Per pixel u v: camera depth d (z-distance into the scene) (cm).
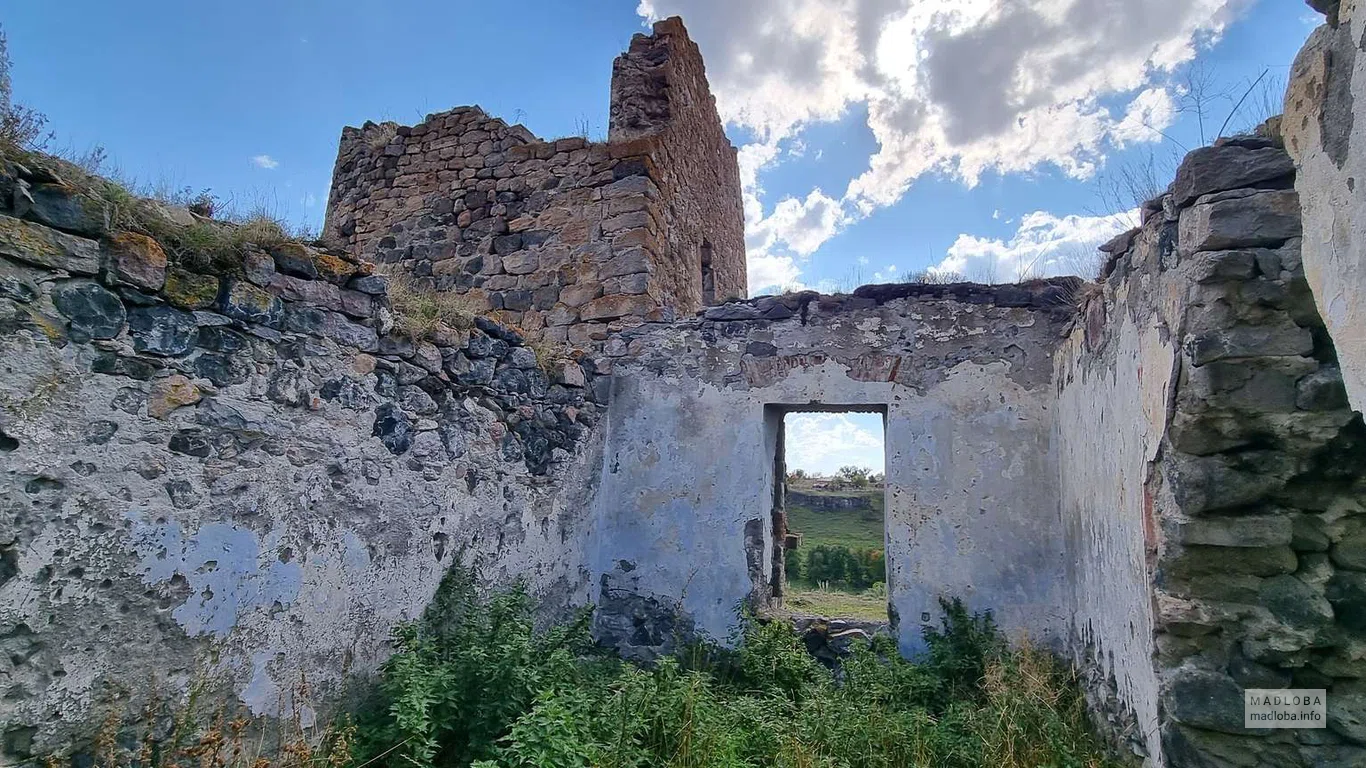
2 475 212
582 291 604
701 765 306
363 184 736
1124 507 316
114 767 234
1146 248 292
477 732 317
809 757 311
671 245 656
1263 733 238
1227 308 240
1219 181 243
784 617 503
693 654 480
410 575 364
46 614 221
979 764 321
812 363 528
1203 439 246
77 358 232
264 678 288
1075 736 337
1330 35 210
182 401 263
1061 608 455
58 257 228
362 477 338
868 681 398
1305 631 236
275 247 303
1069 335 441
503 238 649
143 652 247
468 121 695
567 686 361
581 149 633
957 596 475
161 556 253
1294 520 241
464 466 407
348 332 335
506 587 436
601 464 555
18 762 213
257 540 288
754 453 528
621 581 538
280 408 300
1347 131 202
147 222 263
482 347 428
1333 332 211
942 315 510
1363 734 229
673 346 561
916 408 504
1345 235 203
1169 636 255
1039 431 481
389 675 329
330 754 285
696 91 757
